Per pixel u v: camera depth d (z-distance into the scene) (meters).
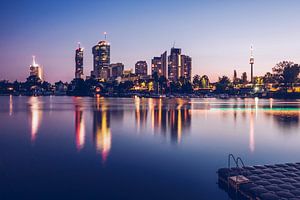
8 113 111.44
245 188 22.11
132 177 29.22
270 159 36.81
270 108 138.88
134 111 120.31
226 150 42.62
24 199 23.38
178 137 54.91
